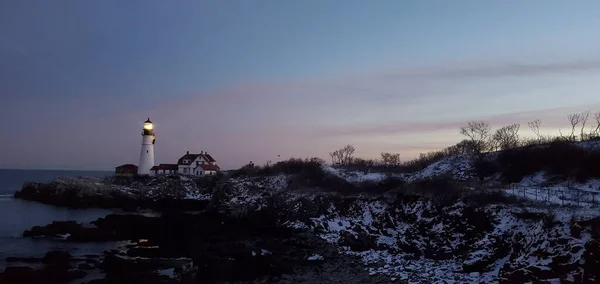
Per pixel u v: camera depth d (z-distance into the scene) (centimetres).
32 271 2573
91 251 3328
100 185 7481
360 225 3800
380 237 3456
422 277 2361
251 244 3488
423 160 7550
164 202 6531
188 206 6400
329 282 2394
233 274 2567
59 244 3606
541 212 2544
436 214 3431
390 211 3944
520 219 2642
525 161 4475
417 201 3825
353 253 3097
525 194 3366
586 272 1783
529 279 1938
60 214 5781
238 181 7344
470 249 2730
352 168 7650
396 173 6512
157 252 3216
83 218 5378
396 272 2512
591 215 2189
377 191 5075
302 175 6738
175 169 10344
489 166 5000
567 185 3750
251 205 5459
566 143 4419
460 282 2200
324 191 5528
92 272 2689
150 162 9694
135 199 6769
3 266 2788
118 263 2839
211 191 7150
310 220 4141
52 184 7356
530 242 2330
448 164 5775
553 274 1892
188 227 4212
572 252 1955
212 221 4581
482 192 3416
